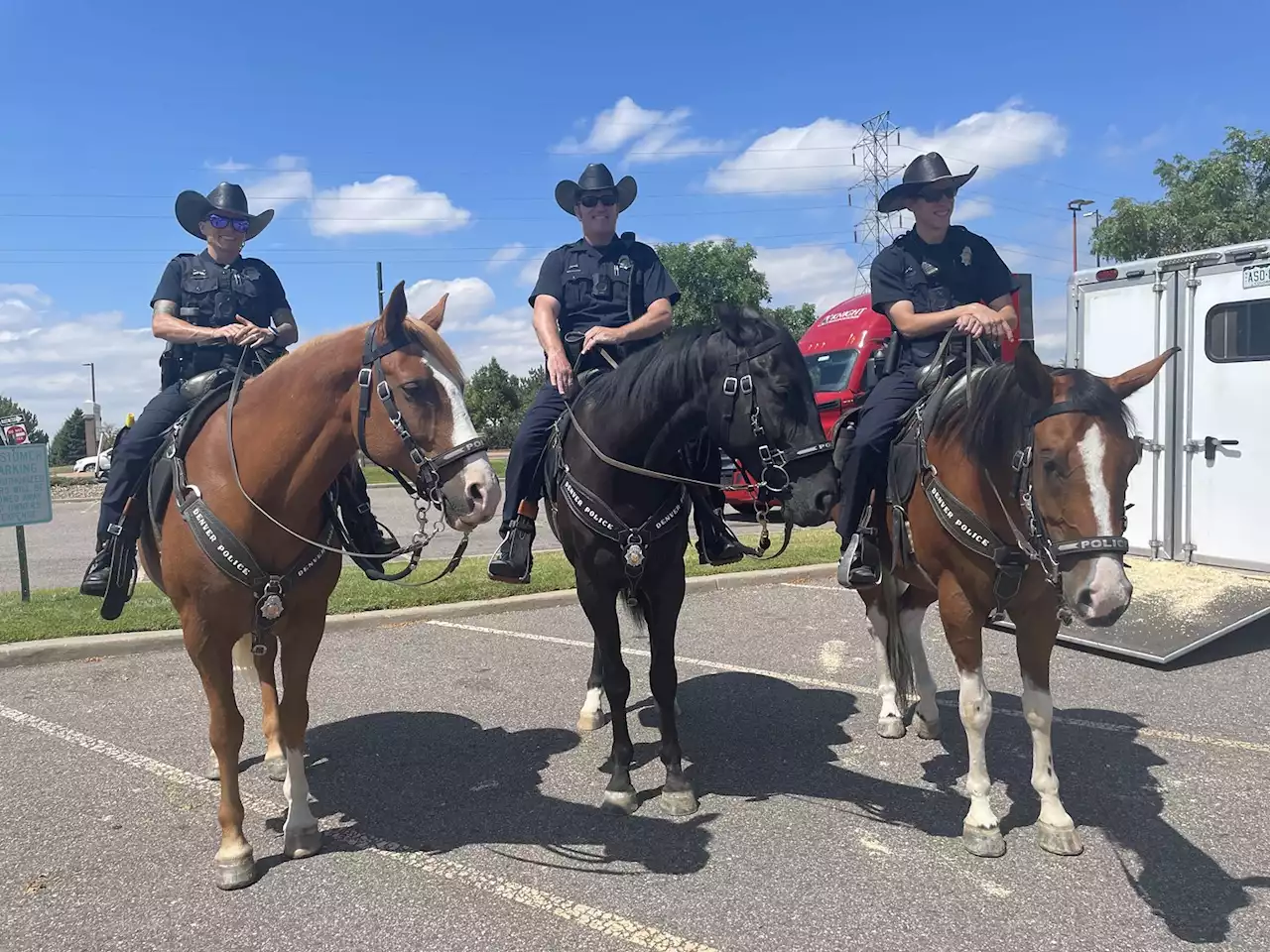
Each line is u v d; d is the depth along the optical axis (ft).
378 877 10.87
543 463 13.94
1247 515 22.38
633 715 16.97
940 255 13.47
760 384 10.83
